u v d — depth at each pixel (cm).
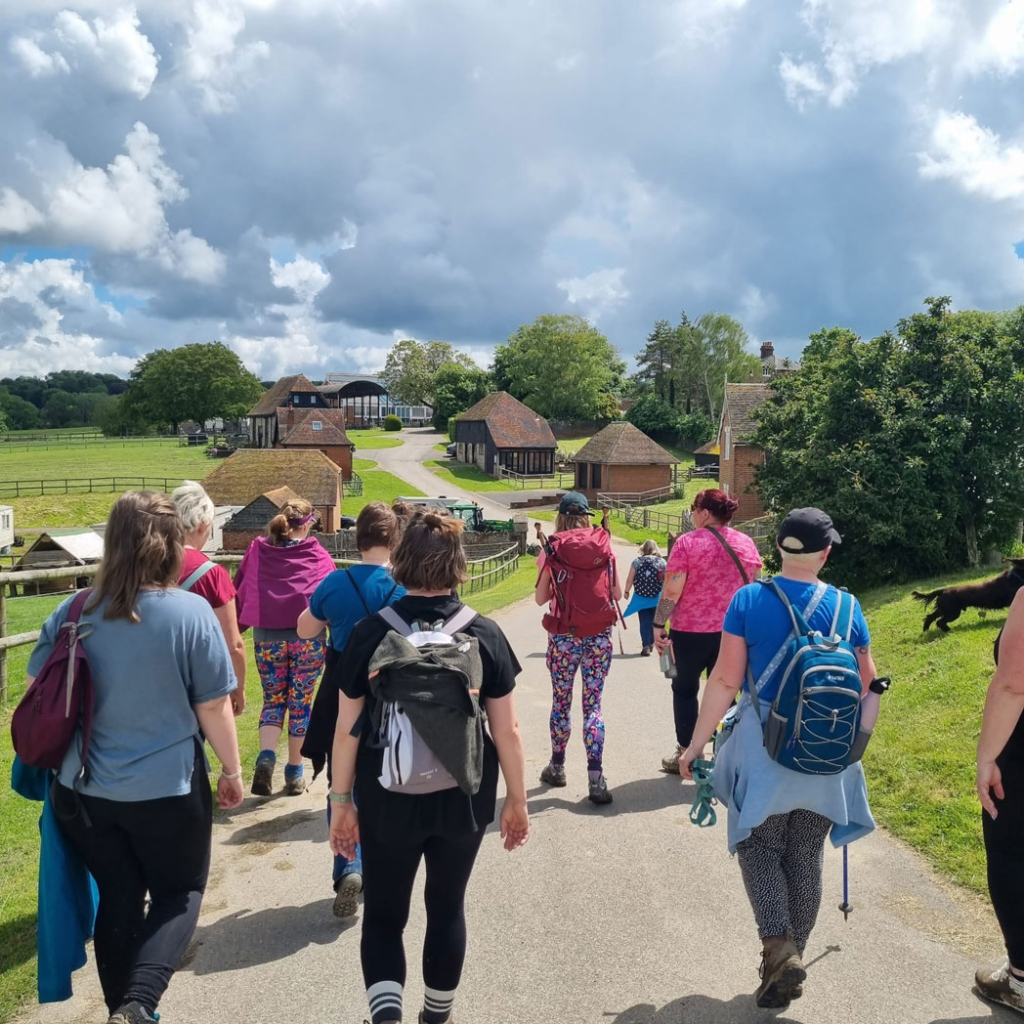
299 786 595
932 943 384
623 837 510
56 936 308
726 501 577
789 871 346
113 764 299
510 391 11406
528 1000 346
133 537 309
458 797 291
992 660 780
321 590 436
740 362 10588
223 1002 346
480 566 2723
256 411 9769
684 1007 339
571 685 596
